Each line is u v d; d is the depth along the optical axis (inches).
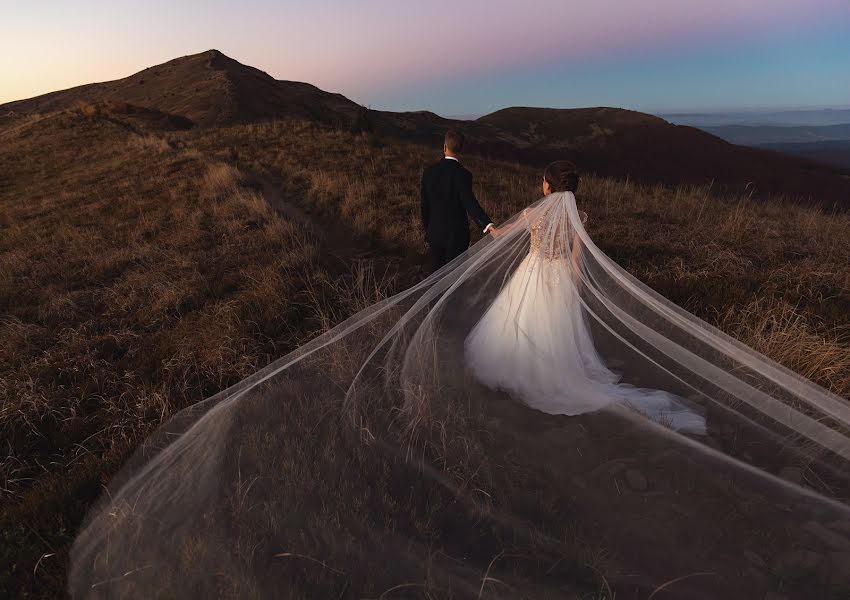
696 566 73.7
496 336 125.6
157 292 259.9
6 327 240.2
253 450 96.4
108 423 155.3
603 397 111.1
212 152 711.1
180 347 195.5
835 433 90.8
